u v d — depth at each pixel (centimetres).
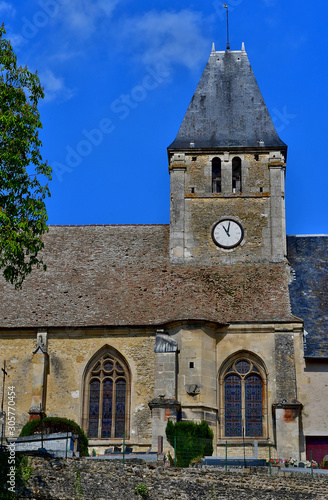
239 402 4247
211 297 4466
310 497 3253
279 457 4022
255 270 4638
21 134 3375
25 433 3966
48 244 4950
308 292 4572
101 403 4281
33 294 4581
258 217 4772
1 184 3347
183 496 3206
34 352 4291
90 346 4341
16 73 3456
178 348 4250
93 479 3153
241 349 4281
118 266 4756
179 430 3953
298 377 4212
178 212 4819
